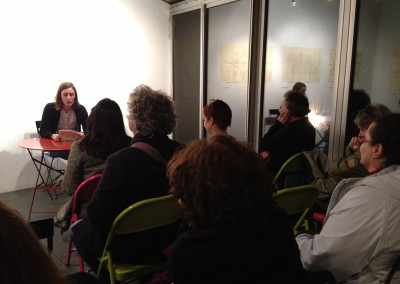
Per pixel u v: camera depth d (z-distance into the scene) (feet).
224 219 2.24
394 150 3.64
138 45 15.08
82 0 13.23
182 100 15.80
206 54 13.88
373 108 6.56
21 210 11.03
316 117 9.68
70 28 13.12
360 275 3.51
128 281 5.84
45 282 1.46
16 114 12.46
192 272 2.35
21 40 12.09
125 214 4.33
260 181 2.33
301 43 9.95
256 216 2.32
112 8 14.06
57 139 10.59
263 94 11.70
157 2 15.30
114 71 14.58
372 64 7.93
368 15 7.90
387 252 3.29
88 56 13.76
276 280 2.36
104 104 6.22
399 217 3.19
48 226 4.94
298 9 9.89
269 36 11.18
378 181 3.36
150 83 15.78
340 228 3.40
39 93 12.82
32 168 13.24
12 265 1.37
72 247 8.61
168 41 16.03
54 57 12.94
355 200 3.39
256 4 11.28
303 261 3.69
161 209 4.60
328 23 9.00
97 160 6.37
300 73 10.09
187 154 2.48
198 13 14.01
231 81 12.78
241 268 2.31
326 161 7.32
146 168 4.64
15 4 11.75
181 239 2.45
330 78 9.11
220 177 2.26
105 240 4.79
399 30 7.24
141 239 4.77
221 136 2.56
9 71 12.03
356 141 6.58
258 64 11.60
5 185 12.73
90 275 2.64
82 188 5.91
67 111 12.00
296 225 5.71
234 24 12.35
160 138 5.08
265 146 9.18
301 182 7.68
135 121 5.04
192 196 2.32
